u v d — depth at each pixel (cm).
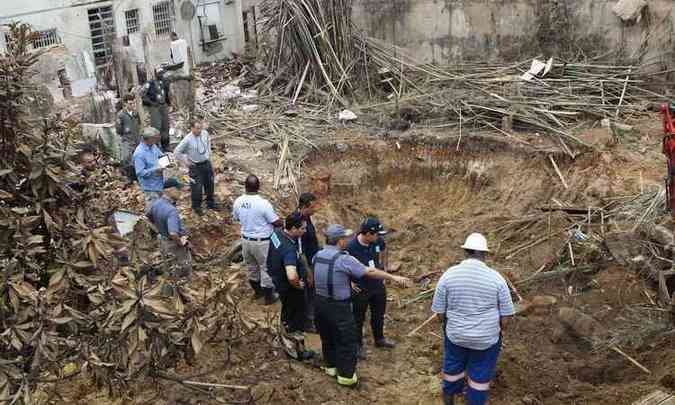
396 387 755
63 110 1260
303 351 779
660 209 955
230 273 659
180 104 1476
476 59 1605
